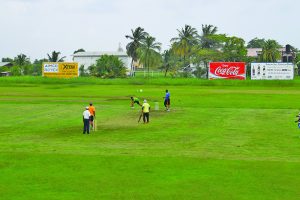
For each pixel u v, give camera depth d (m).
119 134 33.66
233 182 18.98
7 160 23.20
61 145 28.44
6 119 42.97
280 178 19.56
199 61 152.62
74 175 20.17
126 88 97.31
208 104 58.62
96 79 121.31
